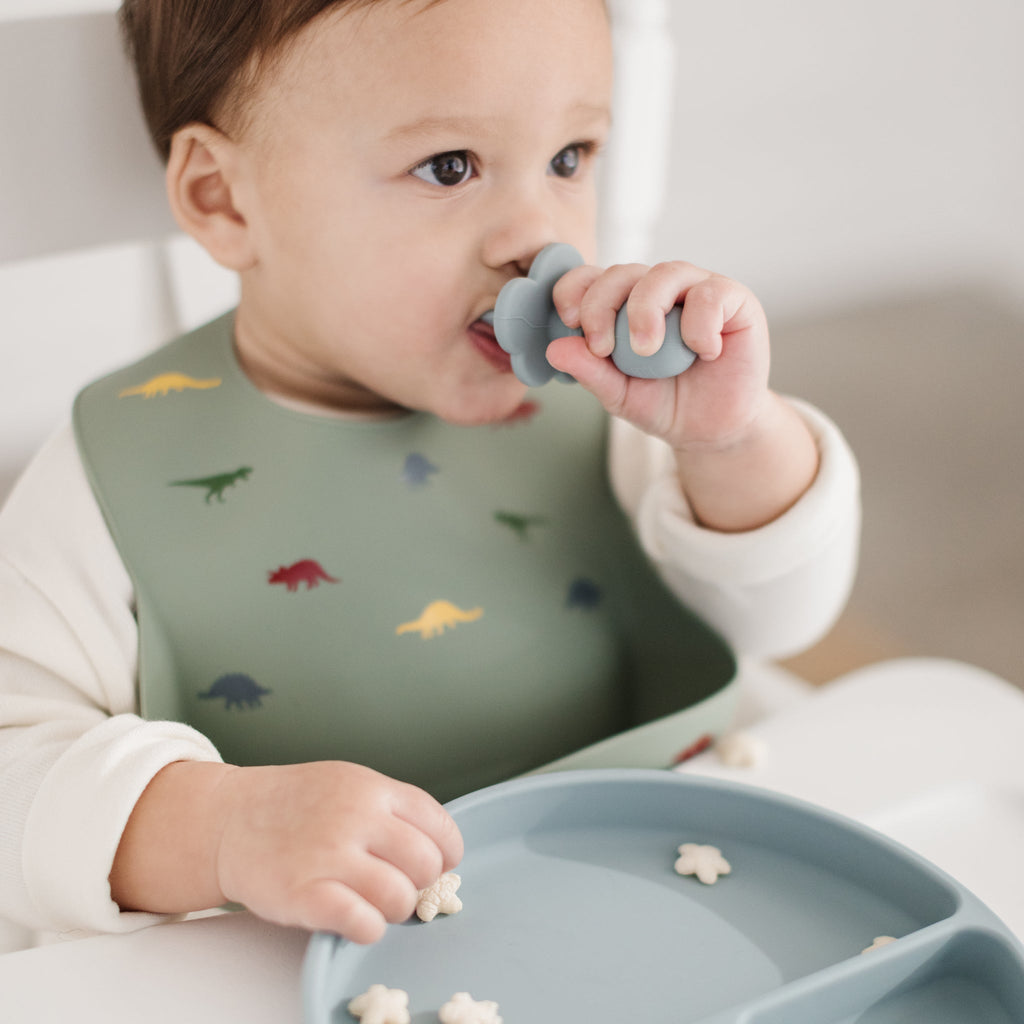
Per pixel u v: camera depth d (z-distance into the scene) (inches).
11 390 33.4
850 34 61.2
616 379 21.8
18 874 18.5
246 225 25.5
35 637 23.0
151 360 27.9
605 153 32.9
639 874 18.5
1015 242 73.6
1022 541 62.3
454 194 23.1
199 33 23.6
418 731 25.6
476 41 21.7
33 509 24.7
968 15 64.8
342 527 26.4
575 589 28.4
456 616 26.5
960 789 22.2
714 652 27.4
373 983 15.9
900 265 70.0
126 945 16.8
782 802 18.4
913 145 66.9
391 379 25.1
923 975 16.3
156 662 24.1
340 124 22.7
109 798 18.0
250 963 16.5
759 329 21.8
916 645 55.9
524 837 19.1
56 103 27.8
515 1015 15.5
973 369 69.8
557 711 27.4
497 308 21.8
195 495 25.5
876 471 64.5
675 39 55.9
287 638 25.0
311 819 16.7
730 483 25.6
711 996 16.0
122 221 29.4
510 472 28.9
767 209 63.4
